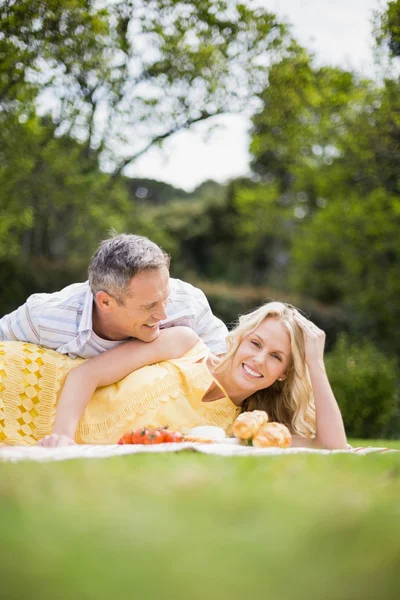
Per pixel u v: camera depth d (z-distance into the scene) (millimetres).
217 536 1354
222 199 24438
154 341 3697
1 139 9578
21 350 3656
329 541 1365
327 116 11086
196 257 24422
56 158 10562
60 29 8203
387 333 15273
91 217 12438
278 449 2803
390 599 1159
